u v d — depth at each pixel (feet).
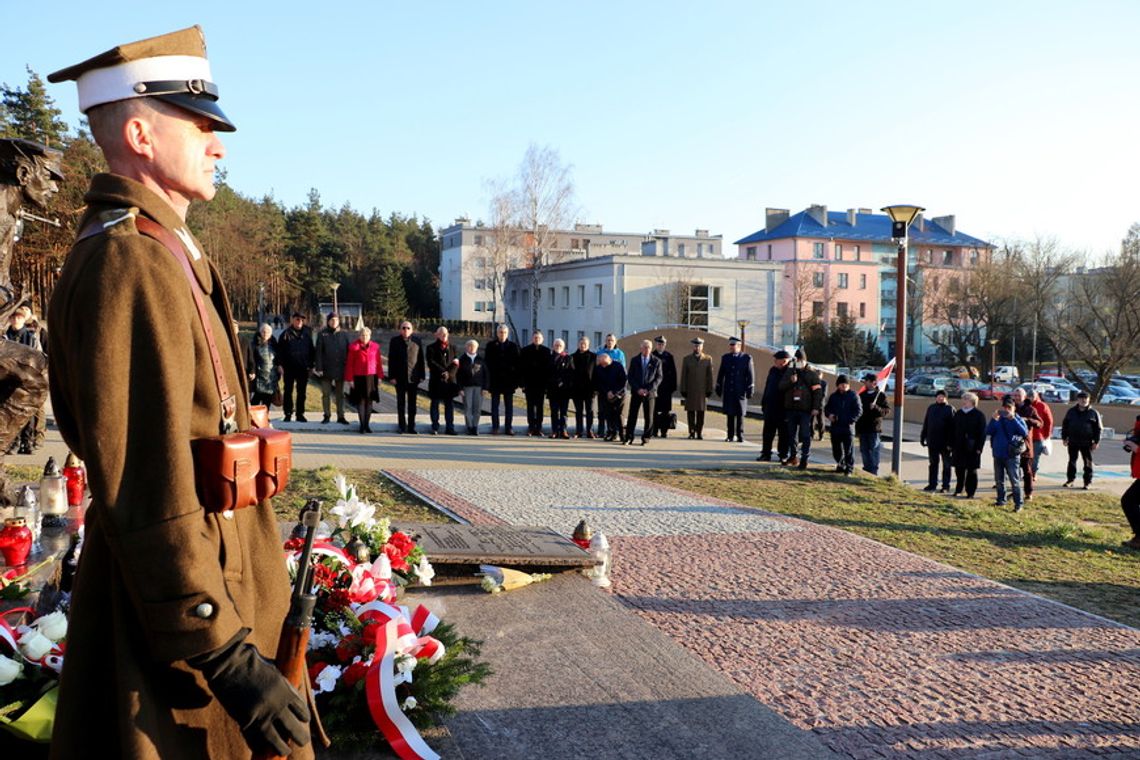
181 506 5.14
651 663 15.31
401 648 11.30
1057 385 170.09
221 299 6.10
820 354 205.05
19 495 16.10
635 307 182.39
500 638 16.06
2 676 8.46
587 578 20.44
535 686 13.96
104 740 5.47
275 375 54.44
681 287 181.98
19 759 8.49
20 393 15.93
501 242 185.16
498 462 43.75
